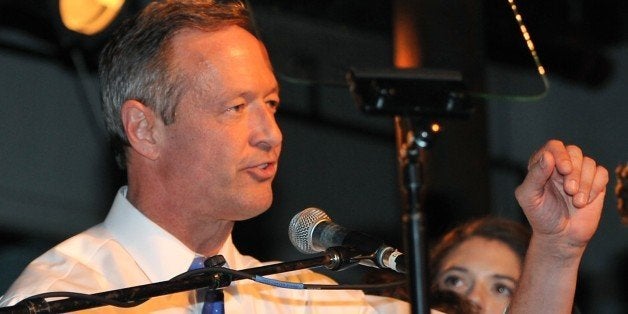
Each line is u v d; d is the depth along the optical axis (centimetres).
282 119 1336
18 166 1204
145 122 688
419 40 648
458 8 654
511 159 1404
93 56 1102
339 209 1354
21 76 1202
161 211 687
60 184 1215
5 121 1201
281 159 1336
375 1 653
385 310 756
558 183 637
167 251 683
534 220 638
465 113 526
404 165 529
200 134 671
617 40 1390
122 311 662
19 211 1198
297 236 639
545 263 650
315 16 672
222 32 687
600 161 1412
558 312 649
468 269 834
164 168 684
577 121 1414
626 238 1367
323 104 1349
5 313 550
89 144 1225
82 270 673
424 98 525
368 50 654
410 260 528
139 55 691
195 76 676
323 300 729
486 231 849
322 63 671
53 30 1174
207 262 597
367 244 610
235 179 670
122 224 694
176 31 690
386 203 1367
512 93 712
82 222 1219
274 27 689
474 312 822
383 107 523
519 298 654
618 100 1406
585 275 1367
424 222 528
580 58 1384
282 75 680
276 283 594
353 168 1362
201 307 675
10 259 1190
